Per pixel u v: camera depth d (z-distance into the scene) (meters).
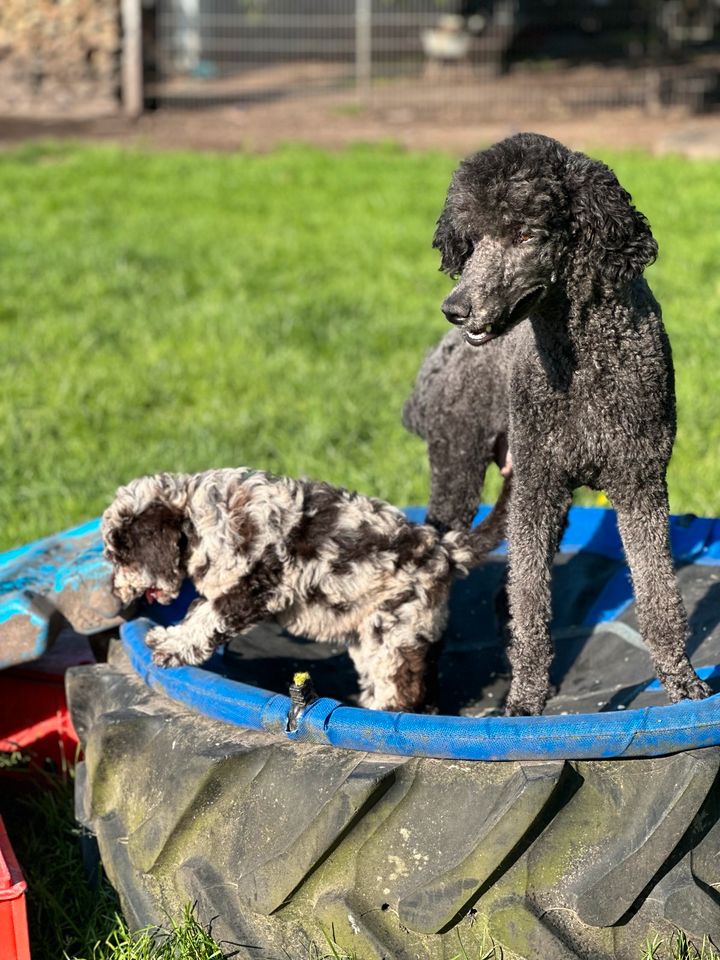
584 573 3.94
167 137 14.04
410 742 3.06
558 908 3.03
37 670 3.63
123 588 3.45
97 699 3.44
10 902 3.04
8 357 6.38
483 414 3.56
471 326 3.06
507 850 3.00
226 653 3.67
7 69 15.27
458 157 12.30
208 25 18.86
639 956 3.05
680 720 3.03
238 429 5.35
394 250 8.57
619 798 3.04
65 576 3.49
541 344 3.18
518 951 3.03
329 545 3.38
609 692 3.54
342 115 15.55
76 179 11.34
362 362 6.23
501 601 3.79
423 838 3.04
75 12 15.07
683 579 3.76
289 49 19.16
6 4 15.01
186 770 3.16
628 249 3.07
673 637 3.26
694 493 4.58
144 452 5.10
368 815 3.06
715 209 9.17
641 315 3.17
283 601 3.40
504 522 3.44
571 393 3.18
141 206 10.25
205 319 7.02
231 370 6.15
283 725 3.14
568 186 3.05
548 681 3.36
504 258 3.04
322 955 3.11
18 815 3.58
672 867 3.03
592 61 18.53
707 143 12.12
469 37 18.75
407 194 10.38
